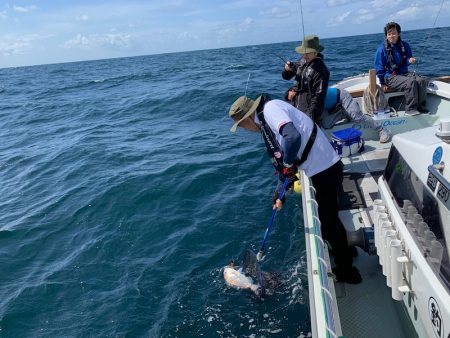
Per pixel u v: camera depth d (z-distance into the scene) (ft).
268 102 10.17
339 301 10.71
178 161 28.04
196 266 15.92
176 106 49.49
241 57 158.51
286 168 10.75
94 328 13.46
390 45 20.40
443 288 6.84
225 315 13.26
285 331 12.46
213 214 19.74
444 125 7.58
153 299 14.40
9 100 83.71
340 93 19.07
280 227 17.80
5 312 14.52
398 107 21.49
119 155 31.53
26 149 38.27
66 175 28.48
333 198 10.98
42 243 19.20
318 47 15.64
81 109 59.52
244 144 30.73
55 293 15.34
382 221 9.31
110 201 22.38
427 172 7.92
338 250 11.34
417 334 8.61
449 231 6.80
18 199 25.27
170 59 225.35
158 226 19.20
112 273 16.20
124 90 78.13
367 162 16.81
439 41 81.87
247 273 14.14
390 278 8.80
